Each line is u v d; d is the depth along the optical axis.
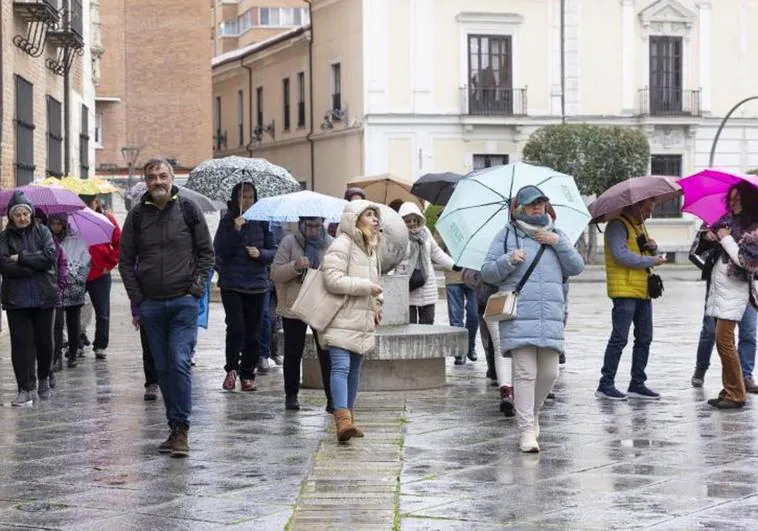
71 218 24.94
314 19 86.31
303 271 19.28
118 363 26.36
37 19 34.28
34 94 36.84
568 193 18.58
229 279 21.73
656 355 27.98
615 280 20.42
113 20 72.81
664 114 82.75
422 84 79.25
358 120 79.88
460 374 24.22
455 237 18.67
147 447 16.50
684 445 16.48
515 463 15.34
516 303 16.05
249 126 99.62
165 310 16.08
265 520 12.54
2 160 31.83
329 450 16.23
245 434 17.45
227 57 103.75
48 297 20.23
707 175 20.17
